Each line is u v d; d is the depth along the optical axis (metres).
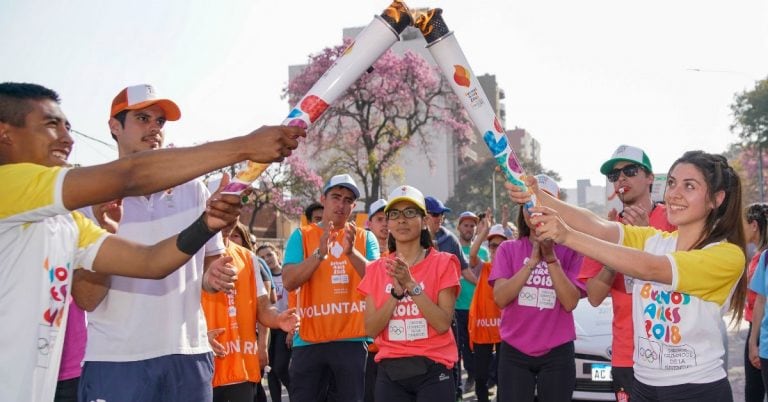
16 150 2.90
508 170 3.50
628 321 5.15
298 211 36.81
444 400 5.14
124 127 4.12
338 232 6.64
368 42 3.12
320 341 6.42
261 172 2.97
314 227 6.79
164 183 2.61
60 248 2.88
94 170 2.59
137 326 3.76
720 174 3.69
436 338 5.18
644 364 3.80
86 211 3.72
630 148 5.38
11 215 2.60
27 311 2.72
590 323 7.83
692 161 3.75
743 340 13.91
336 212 6.70
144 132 4.11
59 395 4.54
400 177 40.59
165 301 3.85
